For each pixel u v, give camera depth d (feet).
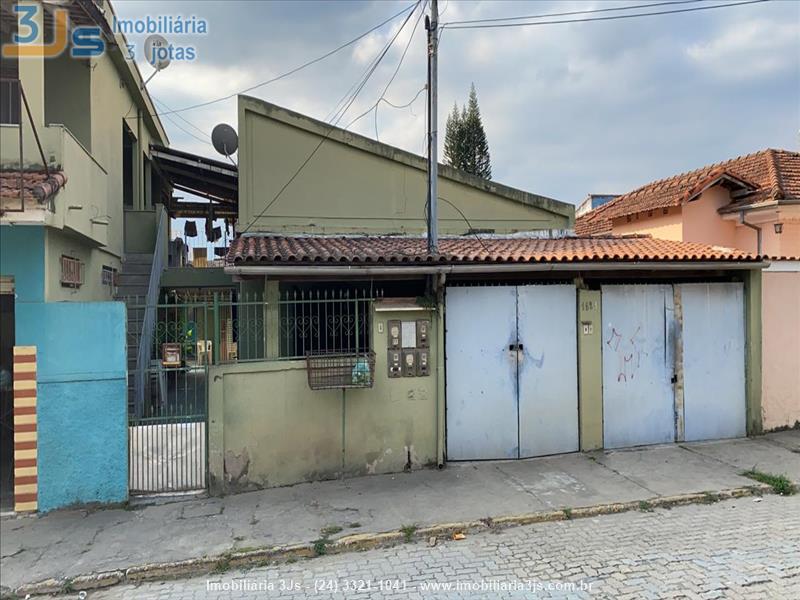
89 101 26.25
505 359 23.13
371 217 30.99
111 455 18.80
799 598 12.55
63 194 18.19
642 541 15.83
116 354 18.83
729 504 18.70
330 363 20.27
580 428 23.98
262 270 20.01
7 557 15.33
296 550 15.53
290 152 30.14
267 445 20.35
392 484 20.52
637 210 41.93
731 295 26.13
